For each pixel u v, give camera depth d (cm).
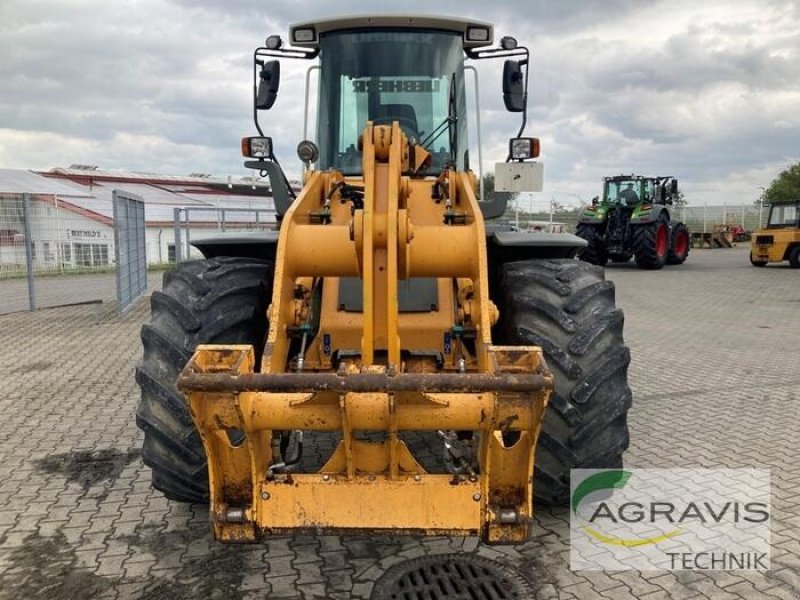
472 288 321
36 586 305
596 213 1947
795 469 433
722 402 587
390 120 476
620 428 330
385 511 262
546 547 337
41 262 1436
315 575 314
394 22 475
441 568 319
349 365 286
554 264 357
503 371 244
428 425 248
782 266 2053
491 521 260
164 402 315
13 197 1343
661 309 1177
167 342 319
